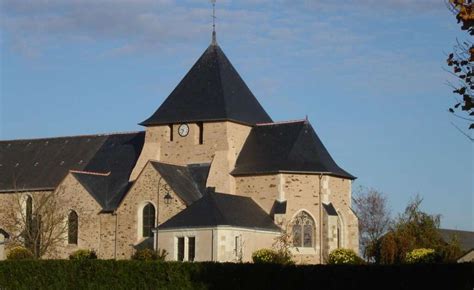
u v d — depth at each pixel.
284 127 60.03
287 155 58.00
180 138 60.19
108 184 61.69
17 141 71.00
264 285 35.03
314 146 58.97
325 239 56.25
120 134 66.75
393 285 32.50
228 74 62.06
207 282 36.12
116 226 57.91
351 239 58.88
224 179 58.06
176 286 36.62
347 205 59.16
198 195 57.16
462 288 30.94
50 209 59.03
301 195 56.88
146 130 61.44
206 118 59.22
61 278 39.25
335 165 59.62
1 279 40.47
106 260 38.47
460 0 18.36
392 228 79.94
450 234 85.50
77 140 68.31
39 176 66.06
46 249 58.62
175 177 57.28
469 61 18.69
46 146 69.19
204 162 59.12
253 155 59.19
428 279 31.78
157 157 60.75
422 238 57.59
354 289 33.28
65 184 60.50
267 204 56.94
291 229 56.19
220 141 58.84
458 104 18.98
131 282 37.59
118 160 64.06
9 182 66.44
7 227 64.31
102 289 38.12
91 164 64.81
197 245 51.09
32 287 39.81
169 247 51.97
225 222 50.94
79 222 59.44
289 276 34.62
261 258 50.41
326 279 33.91
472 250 53.75
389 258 56.31
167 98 61.78
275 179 56.91
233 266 35.78
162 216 55.84
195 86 61.41
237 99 61.03
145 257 50.03
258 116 61.91
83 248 59.03
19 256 56.00
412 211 63.59
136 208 57.06
